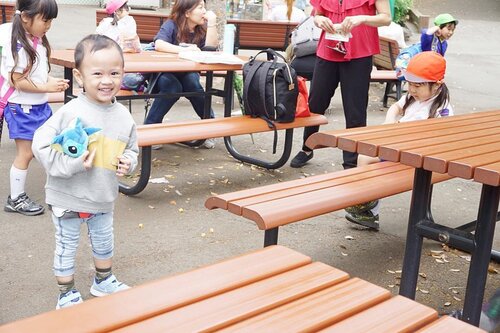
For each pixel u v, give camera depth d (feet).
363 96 16.89
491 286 12.01
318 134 10.20
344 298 5.91
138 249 12.44
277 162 18.12
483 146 9.82
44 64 13.57
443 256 13.30
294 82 17.08
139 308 5.44
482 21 63.87
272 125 16.89
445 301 11.33
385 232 14.46
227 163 18.79
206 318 5.37
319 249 13.21
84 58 9.25
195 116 24.30
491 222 9.23
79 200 9.48
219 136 15.67
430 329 5.52
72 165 8.94
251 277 6.20
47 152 9.02
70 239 9.73
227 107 20.10
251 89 17.06
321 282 6.19
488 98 31.37
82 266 11.64
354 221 14.25
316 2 16.90
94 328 5.06
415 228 9.95
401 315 5.69
